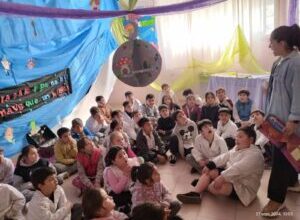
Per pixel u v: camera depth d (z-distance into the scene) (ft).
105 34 15.31
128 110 13.57
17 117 11.62
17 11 6.68
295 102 5.82
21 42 11.43
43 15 7.22
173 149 10.75
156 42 16.83
